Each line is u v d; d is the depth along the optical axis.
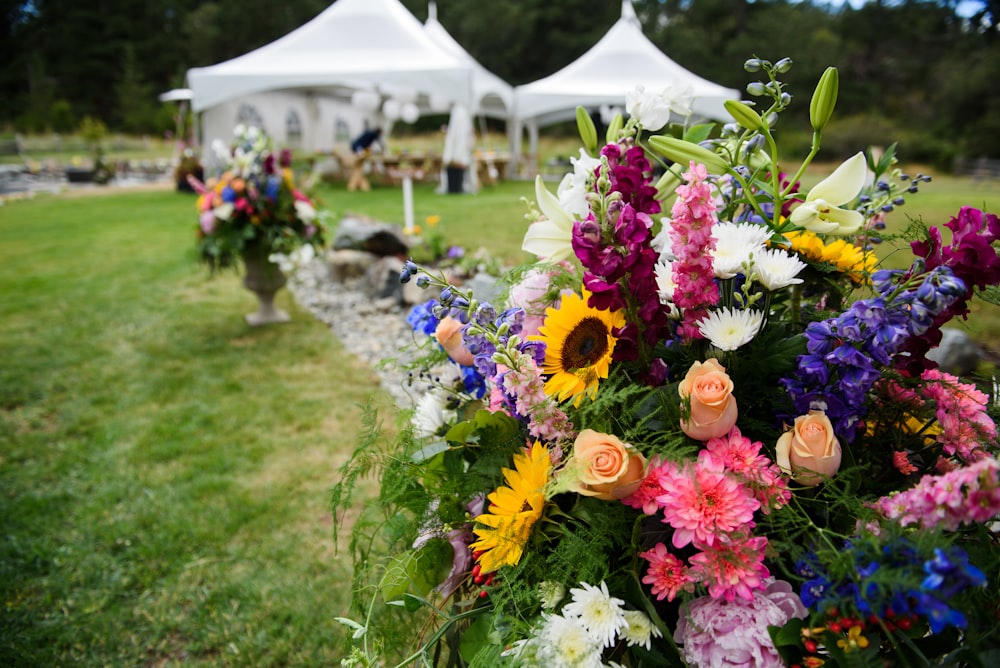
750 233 0.78
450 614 0.91
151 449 3.34
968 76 27.55
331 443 3.36
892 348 0.69
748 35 31.94
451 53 13.44
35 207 12.41
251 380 4.16
